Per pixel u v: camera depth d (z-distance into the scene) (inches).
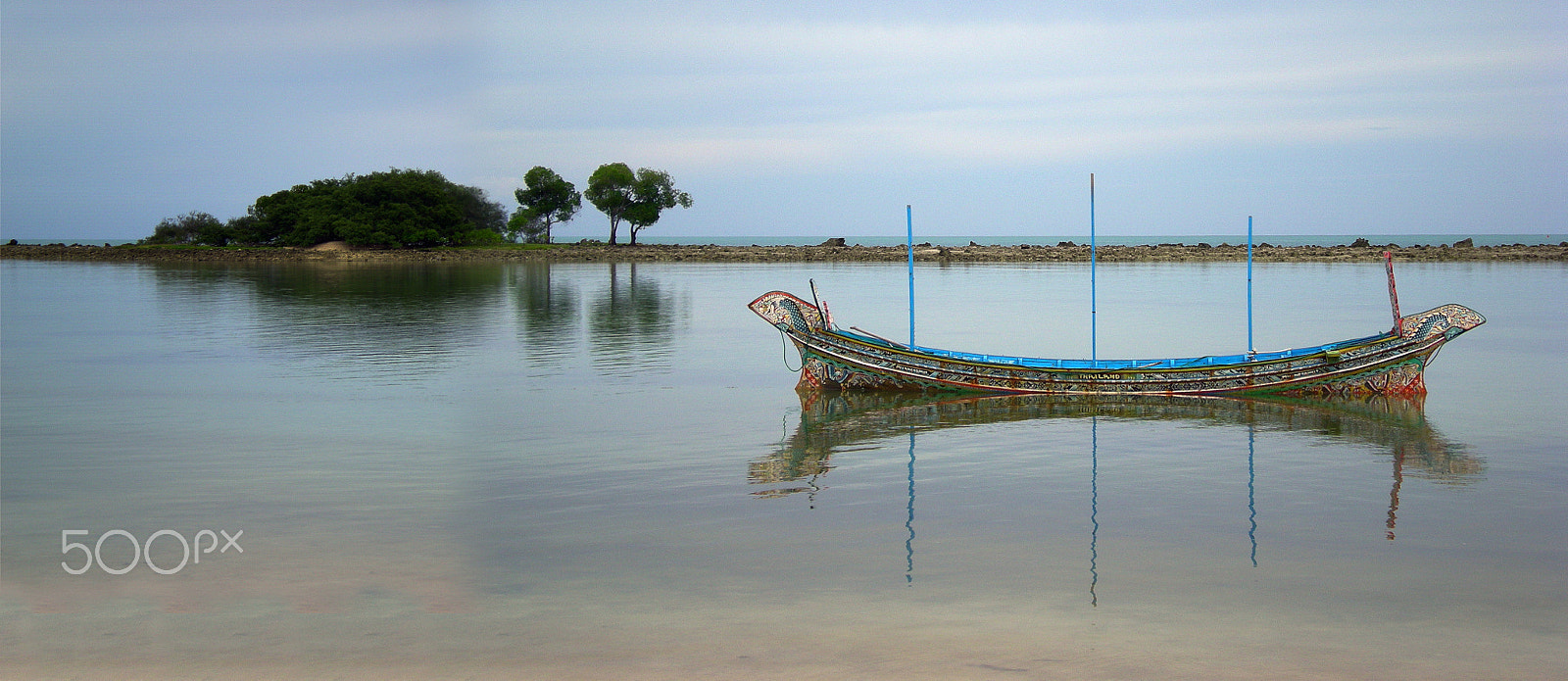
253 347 1460.4
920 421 955.3
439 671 420.8
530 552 561.9
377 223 5172.2
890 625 462.6
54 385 1119.0
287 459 776.9
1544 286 2618.1
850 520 621.6
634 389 1128.2
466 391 1099.9
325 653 438.0
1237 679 412.5
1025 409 1026.1
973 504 661.3
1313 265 3912.4
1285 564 544.1
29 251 4955.7
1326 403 1051.9
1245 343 1509.6
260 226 5344.5
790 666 422.3
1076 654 433.7
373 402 1028.5
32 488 693.9
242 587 511.5
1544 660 430.6
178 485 699.4
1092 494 686.5
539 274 3467.0
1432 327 1051.3
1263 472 748.6
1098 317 1892.2
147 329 1681.8
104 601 496.4
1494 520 625.0
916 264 4254.4
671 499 670.5
